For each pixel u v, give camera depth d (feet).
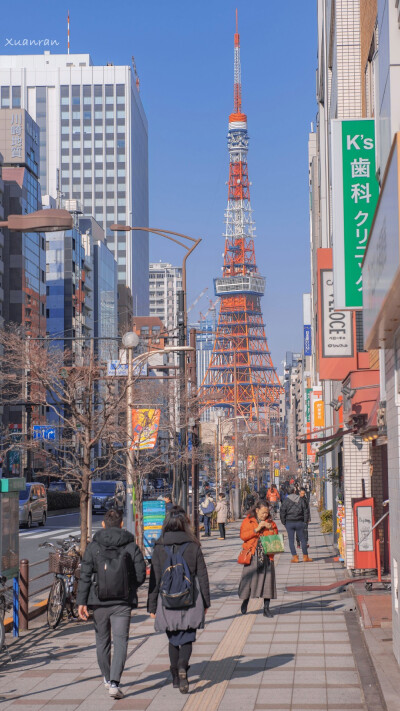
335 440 76.84
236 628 44.57
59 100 653.30
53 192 649.20
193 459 107.04
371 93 56.75
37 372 68.28
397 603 32.50
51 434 128.36
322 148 144.46
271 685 31.58
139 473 77.61
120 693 30.30
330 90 114.83
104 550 31.22
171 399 133.28
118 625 31.01
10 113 345.92
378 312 25.94
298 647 38.78
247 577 48.06
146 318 422.00
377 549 56.24
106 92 653.30
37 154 368.27
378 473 65.51
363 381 58.39
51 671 35.40
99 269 488.44
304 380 344.49
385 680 29.32
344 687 30.94
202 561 31.01
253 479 313.94
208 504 124.67
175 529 31.35
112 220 650.02
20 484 44.50
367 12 55.98
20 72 653.30
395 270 21.16
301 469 434.30
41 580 73.20
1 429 232.53
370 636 38.45
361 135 46.32
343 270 46.14
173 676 31.58
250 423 395.96
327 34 117.91
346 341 67.87
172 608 30.53
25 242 330.34
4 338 118.83
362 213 46.14
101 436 65.41
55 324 413.39
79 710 28.94
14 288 322.75
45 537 118.93
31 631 45.34
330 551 92.32
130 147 652.89
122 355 106.52
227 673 33.91
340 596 55.77
